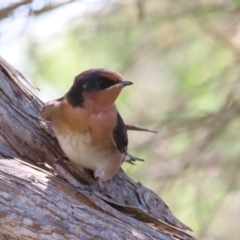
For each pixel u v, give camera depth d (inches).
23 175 326.6
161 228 357.7
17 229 314.2
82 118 348.5
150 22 579.2
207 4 568.1
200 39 598.5
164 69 613.9
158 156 556.4
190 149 548.7
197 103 557.0
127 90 602.9
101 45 603.8
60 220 317.7
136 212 355.6
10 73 376.2
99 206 338.6
